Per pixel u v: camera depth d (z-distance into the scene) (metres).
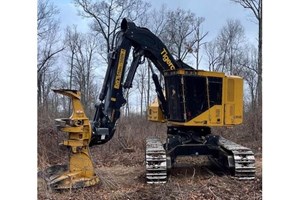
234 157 8.43
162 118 9.60
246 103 22.14
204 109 8.62
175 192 7.38
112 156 12.23
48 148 11.33
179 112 8.62
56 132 11.75
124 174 9.31
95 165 10.77
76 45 33.41
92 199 6.91
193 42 30.61
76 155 7.62
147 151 8.28
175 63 9.00
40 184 7.67
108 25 28.33
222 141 10.07
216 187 7.79
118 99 8.34
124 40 8.42
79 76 32.94
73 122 7.51
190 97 8.56
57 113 16.59
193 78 8.56
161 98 9.36
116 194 7.25
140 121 18.00
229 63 33.72
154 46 8.77
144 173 9.33
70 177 7.36
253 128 16.36
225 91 8.77
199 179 8.62
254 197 7.05
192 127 9.09
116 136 14.20
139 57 8.64
